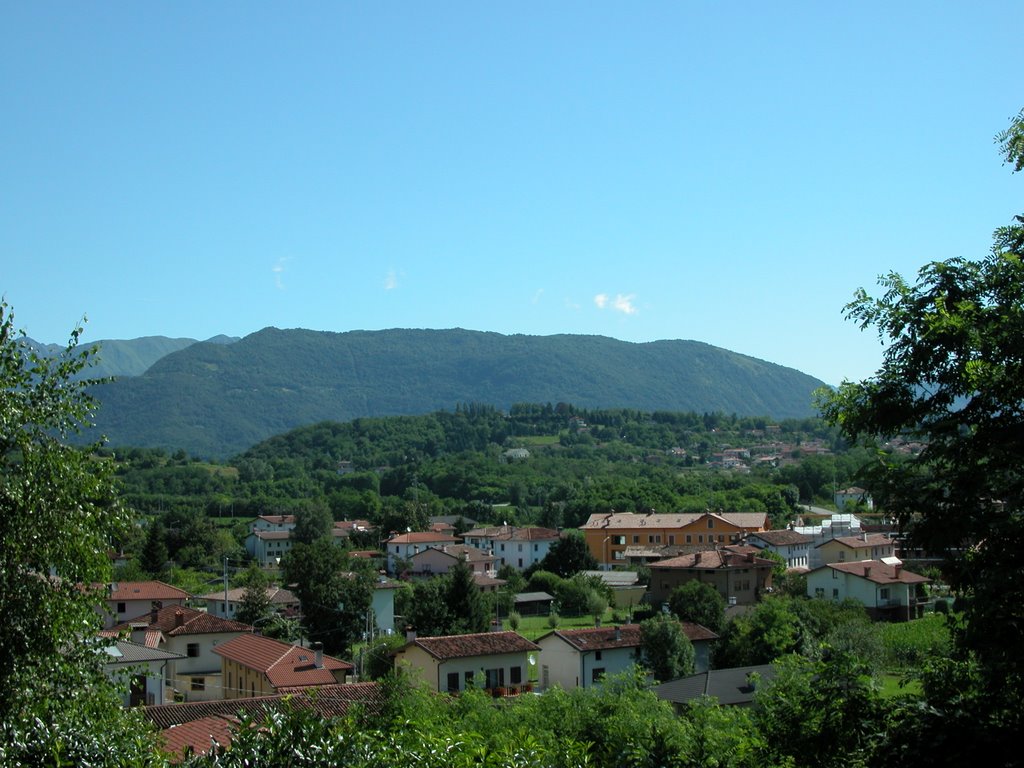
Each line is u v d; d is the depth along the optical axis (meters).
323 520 127.50
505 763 10.18
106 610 14.95
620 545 106.62
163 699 40.97
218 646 48.03
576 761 11.34
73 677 13.77
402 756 9.96
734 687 36.62
